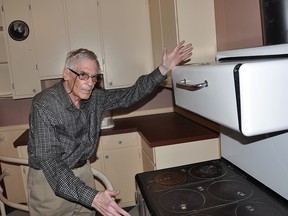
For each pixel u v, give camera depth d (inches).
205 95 35.3
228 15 63.7
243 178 44.4
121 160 102.0
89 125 64.1
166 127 96.7
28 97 103.0
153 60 107.5
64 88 58.1
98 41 104.0
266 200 37.6
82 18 102.1
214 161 51.6
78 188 44.4
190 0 71.2
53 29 100.9
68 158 61.1
